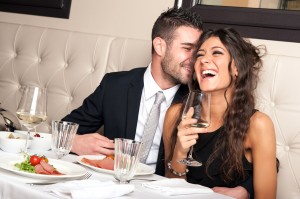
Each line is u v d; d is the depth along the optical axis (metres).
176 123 1.61
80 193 0.85
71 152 1.59
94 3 2.49
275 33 1.95
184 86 1.81
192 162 1.37
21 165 1.03
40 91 1.12
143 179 1.15
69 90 2.32
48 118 2.36
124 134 1.79
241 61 1.55
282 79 1.76
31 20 2.69
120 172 1.02
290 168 1.69
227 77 1.54
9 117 2.23
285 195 1.68
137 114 1.78
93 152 1.50
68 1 2.56
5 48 2.57
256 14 1.99
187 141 1.40
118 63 2.19
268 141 1.51
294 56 1.88
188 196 1.02
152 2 2.31
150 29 2.31
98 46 2.27
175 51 1.75
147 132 1.71
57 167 1.10
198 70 1.57
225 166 1.50
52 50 2.41
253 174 1.53
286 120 1.72
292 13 1.91
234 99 1.54
